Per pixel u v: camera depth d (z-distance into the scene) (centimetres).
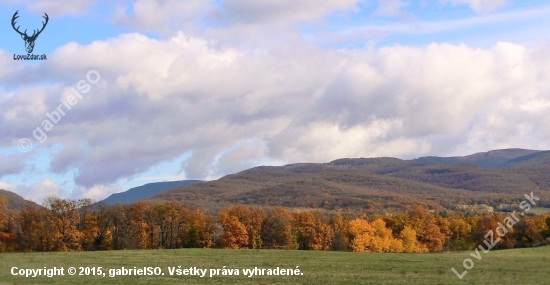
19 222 7719
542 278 4812
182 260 6400
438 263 5944
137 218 9569
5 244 7488
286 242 10631
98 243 8812
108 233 8969
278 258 6738
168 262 6162
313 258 6712
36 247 7712
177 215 10056
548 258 5831
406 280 4922
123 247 8981
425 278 4991
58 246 7950
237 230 10069
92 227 8650
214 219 10644
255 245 10394
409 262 6147
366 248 10575
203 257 6775
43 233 7825
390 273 5359
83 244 8569
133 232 9375
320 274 5362
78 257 6372
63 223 8125
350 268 5769
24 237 7656
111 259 6300
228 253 7312
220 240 10131
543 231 8856
